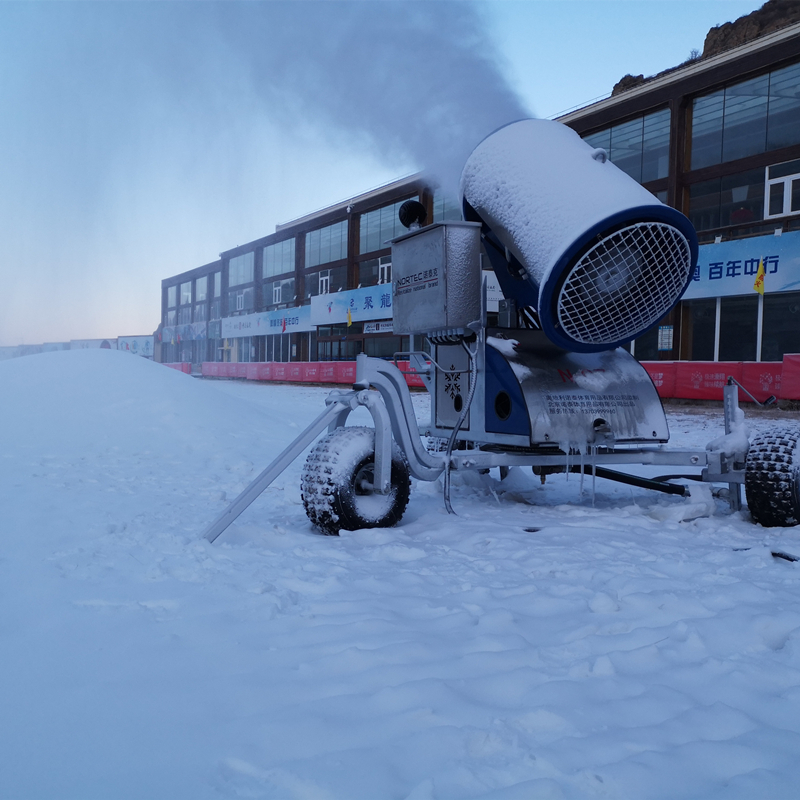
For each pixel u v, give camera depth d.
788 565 2.88
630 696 1.68
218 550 3.12
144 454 6.77
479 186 4.07
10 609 2.31
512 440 4.01
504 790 1.27
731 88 18.38
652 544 3.33
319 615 2.28
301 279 37.28
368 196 31.31
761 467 3.71
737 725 1.53
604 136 21.44
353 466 3.55
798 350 17.09
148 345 62.28
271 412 11.18
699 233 19.25
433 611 2.32
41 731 1.51
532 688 1.72
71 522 3.70
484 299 4.11
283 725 1.52
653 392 4.24
